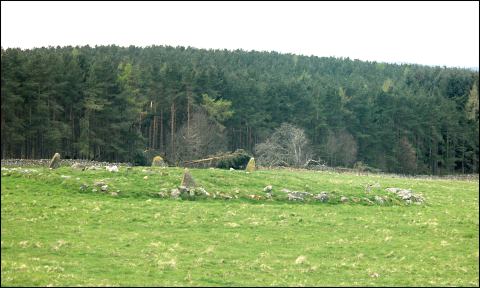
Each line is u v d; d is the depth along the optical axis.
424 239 37.12
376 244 34.97
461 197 60.69
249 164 63.47
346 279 26.78
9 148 98.69
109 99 104.88
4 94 82.38
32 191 44.44
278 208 44.91
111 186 46.50
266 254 31.12
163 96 115.00
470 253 33.34
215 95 120.25
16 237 31.64
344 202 50.12
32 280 23.22
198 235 34.94
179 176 51.16
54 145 94.81
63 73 98.81
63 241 30.91
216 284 24.84
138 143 109.75
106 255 28.97
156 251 30.36
